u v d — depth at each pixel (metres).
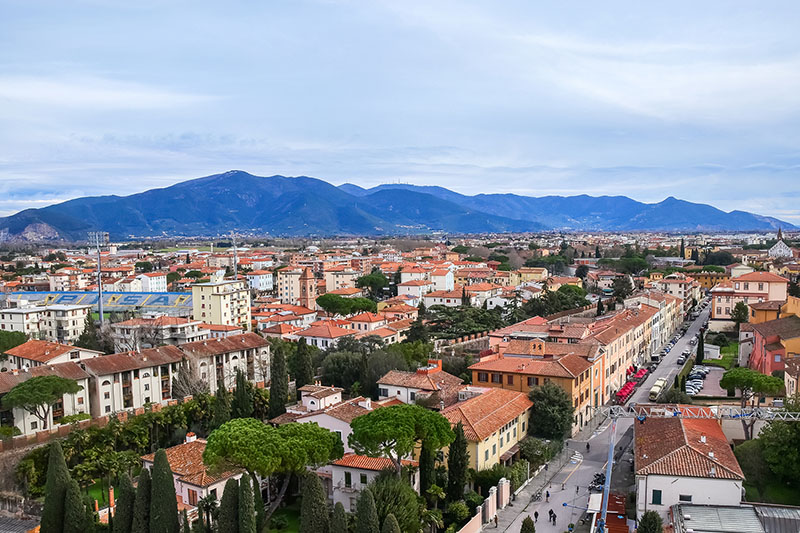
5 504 92.31
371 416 83.31
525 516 87.06
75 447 104.50
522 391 120.75
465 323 196.25
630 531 80.56
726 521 73.38
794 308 157.88
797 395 92.25
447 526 83.50
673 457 82.69
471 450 94.06
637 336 174.38
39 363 144.88
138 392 139.12
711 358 175.00
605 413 124.94
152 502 74.56
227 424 79.62
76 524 77.19
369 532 69.69
